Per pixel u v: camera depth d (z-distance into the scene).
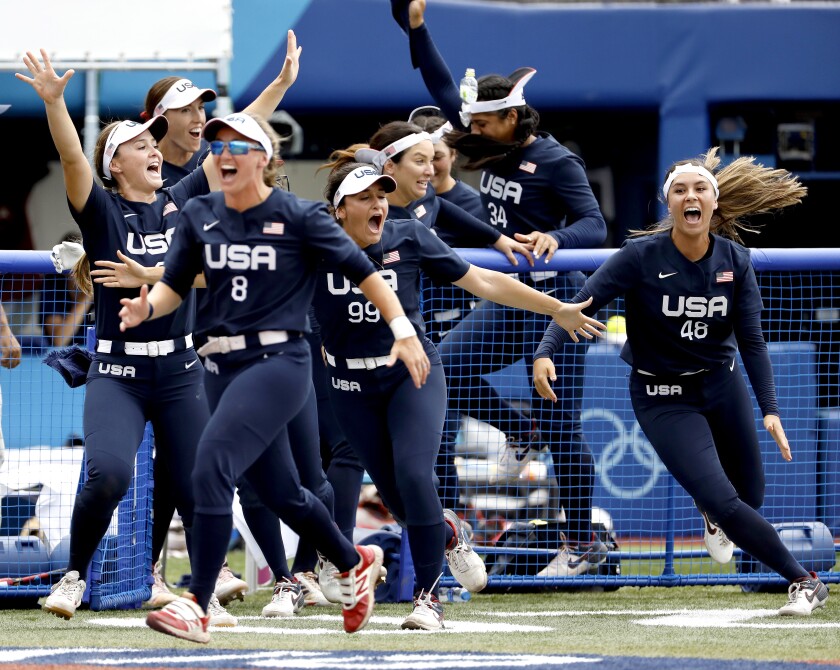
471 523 25.16
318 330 22.91
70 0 30.62
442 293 24.20
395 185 18.28
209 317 16.48
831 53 37.31
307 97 37.12
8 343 24.06
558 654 15.87
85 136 32.97
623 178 38.81
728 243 20.88
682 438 20.89
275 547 21.62
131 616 21.69
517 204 24.53
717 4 37.41
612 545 25.23
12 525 23.86
